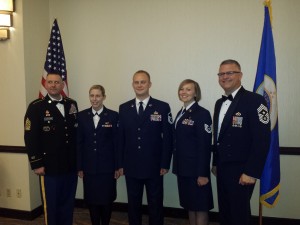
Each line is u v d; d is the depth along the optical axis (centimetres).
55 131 236
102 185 247
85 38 336
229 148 190
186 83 228
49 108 237
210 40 304
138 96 246
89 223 305
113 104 334
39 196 329
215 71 305
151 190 243
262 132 180
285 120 291
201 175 216
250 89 297
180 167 226
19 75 307
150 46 319
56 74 239
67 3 338
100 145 247
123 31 325
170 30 313
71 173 248
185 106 235
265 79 235
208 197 223
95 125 249
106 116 252
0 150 317
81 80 341
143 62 322
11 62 308
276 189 234
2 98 314
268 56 236
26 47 307
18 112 311
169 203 324
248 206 190
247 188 189
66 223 251
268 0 236
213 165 212
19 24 302
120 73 329
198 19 305
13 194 319
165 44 315
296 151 286
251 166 179
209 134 220
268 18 237
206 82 308
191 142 224
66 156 239
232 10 296
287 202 293
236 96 193
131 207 248
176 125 233
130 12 322
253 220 300
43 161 234
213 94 307
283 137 292
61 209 248
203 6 303
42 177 238
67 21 340
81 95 342
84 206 346
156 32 317
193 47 308
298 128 289
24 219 316
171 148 245
